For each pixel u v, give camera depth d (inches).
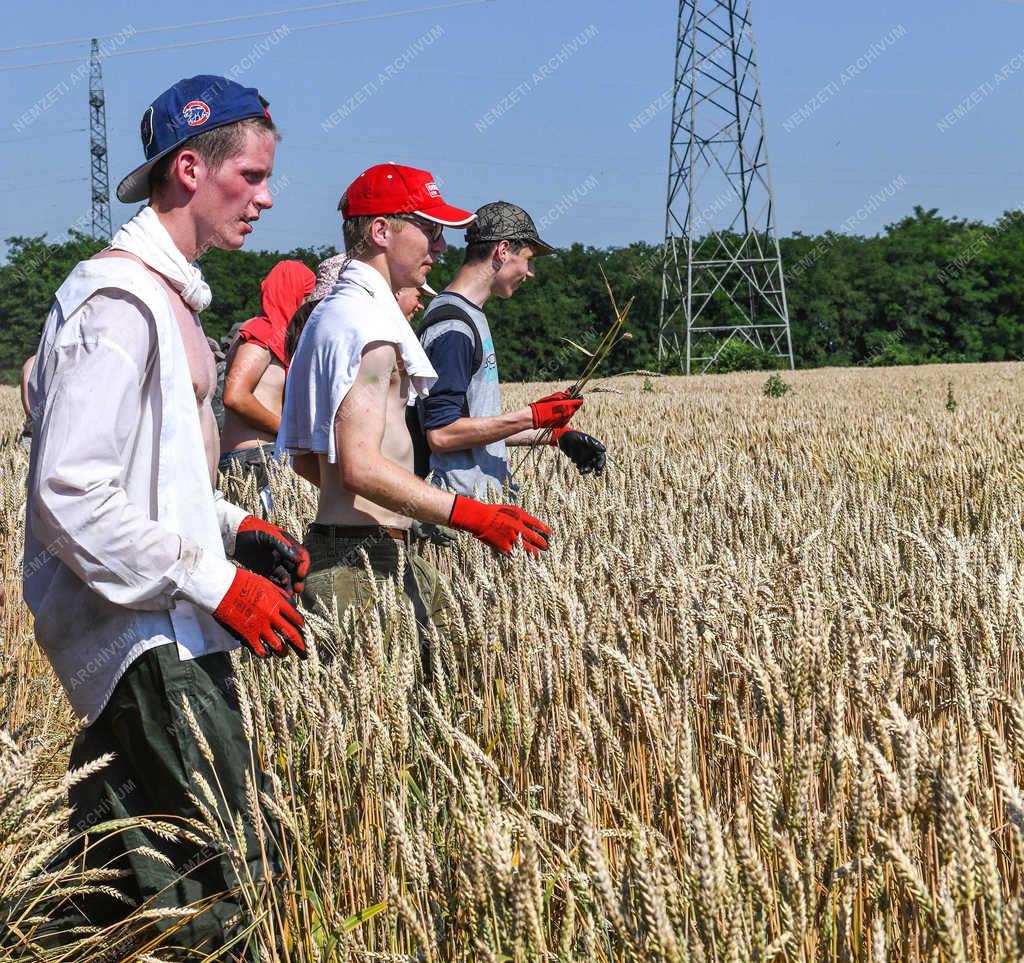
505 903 66.0
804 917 68.4
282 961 102.5
